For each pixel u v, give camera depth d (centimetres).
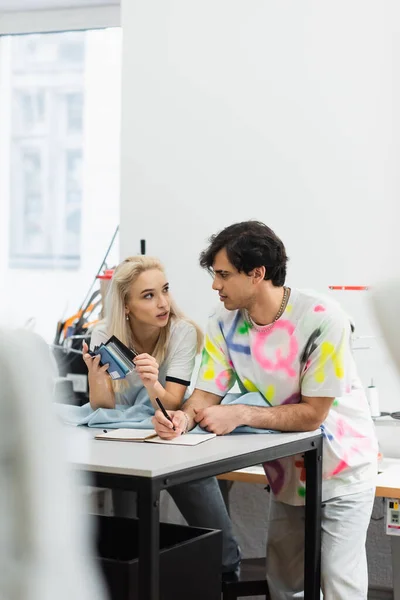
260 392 249
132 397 278
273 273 238
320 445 243
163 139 345
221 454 206
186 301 342
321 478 244
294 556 266
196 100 340
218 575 227
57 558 83
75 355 350
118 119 397
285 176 329
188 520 303
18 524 81
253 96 332
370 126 318
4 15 405
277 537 269
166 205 345
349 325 243
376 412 308
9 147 415
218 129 337
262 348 243
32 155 411
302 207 327
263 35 330
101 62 399
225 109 336
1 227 418
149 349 277
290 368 241
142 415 260
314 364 237
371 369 316
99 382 265
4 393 81
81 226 404
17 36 411
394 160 315
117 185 398
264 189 332
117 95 397
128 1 347
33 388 83
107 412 256
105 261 398
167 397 255
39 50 409
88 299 397
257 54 331
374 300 68
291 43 327
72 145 405
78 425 258
